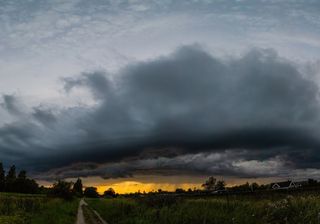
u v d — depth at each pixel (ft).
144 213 83.10
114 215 99.60
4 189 397.39
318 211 46.47
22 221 72.64
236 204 68.28
